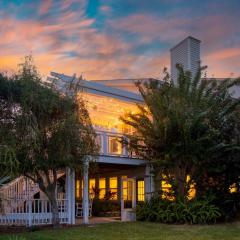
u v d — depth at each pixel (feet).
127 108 65.87
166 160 53.16
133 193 62.59
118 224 50.88
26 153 43.14
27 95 42.86
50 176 52.60
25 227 48.88
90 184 78.59
